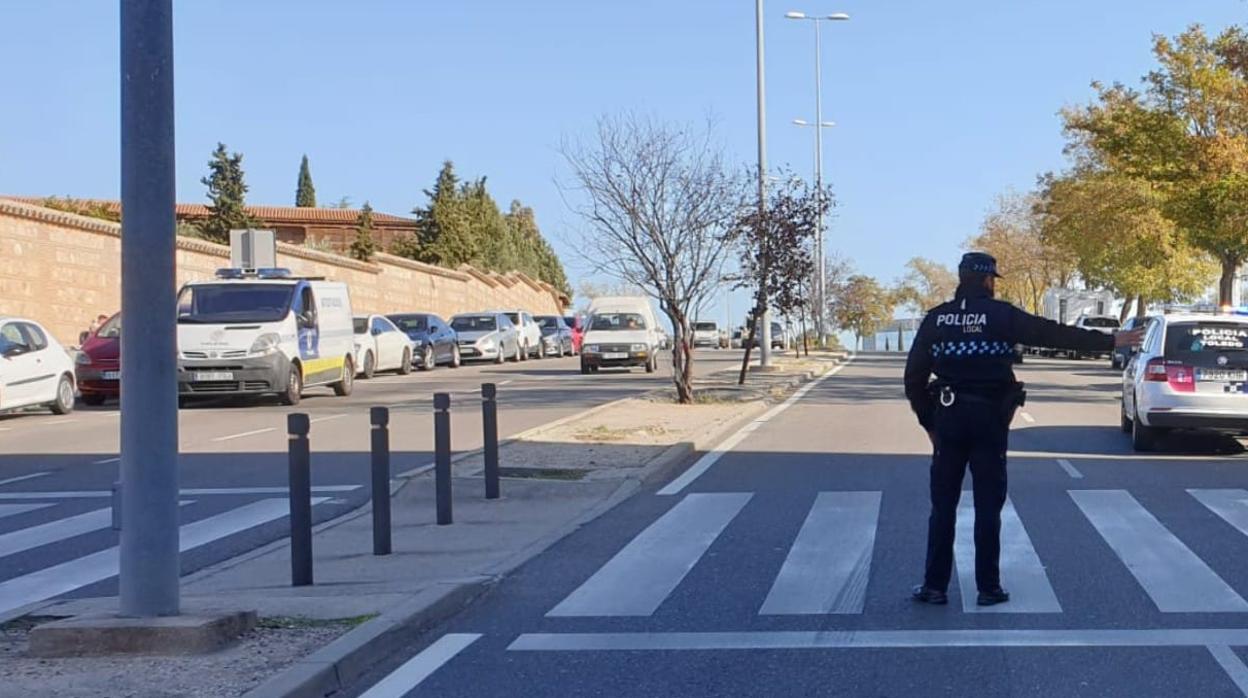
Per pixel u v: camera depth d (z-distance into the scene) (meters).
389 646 6.99
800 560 9.18
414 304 53.09
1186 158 29.44
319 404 24.44
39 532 10.83
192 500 12.38
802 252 26.02
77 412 23.38
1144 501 11.62
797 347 50.19
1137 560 8.98
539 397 25.92
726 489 12.77
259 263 29.39
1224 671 6.35
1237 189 27.19
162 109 6.91
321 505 12.05
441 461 10.86
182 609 7.17
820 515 11.05
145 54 6.88
